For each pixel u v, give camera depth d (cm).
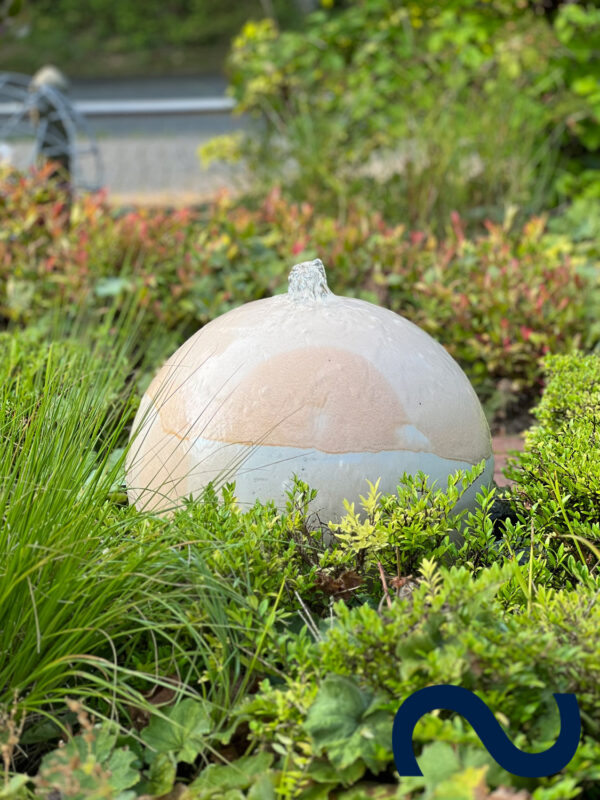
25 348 254
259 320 190
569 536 176
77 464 176
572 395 214
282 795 149
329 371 182
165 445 189
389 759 148
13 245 316
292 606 171
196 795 151
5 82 432
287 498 180
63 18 1465
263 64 444
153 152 679
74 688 160
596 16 396
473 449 190
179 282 309
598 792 151
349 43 446
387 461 181
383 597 170
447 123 404
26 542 162
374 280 305
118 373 239
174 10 1481
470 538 180
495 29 416
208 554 168
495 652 149
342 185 400
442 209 393
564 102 405
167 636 159
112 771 152
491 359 283
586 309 293
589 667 150
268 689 154
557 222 384
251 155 455
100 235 319
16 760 161
